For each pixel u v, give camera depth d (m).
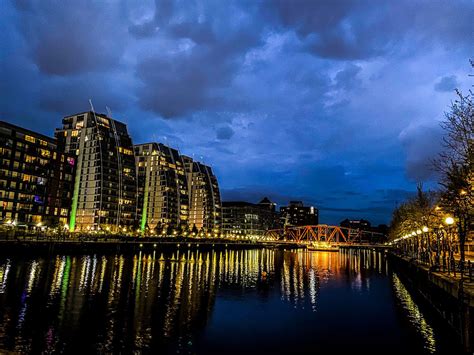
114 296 48.38
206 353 29.14
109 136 185.38
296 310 44.72
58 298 45.25
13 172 136.88
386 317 41.72
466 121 28.67
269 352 29.97
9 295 45.06
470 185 31.02
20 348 28.19
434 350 30.67
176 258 123.62
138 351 28.81
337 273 89.81
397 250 123.31
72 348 28.73
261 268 99.62
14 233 97.00
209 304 46.47
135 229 189.00
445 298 34.66
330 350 30.70
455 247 59.25
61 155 159.75
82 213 175.00
